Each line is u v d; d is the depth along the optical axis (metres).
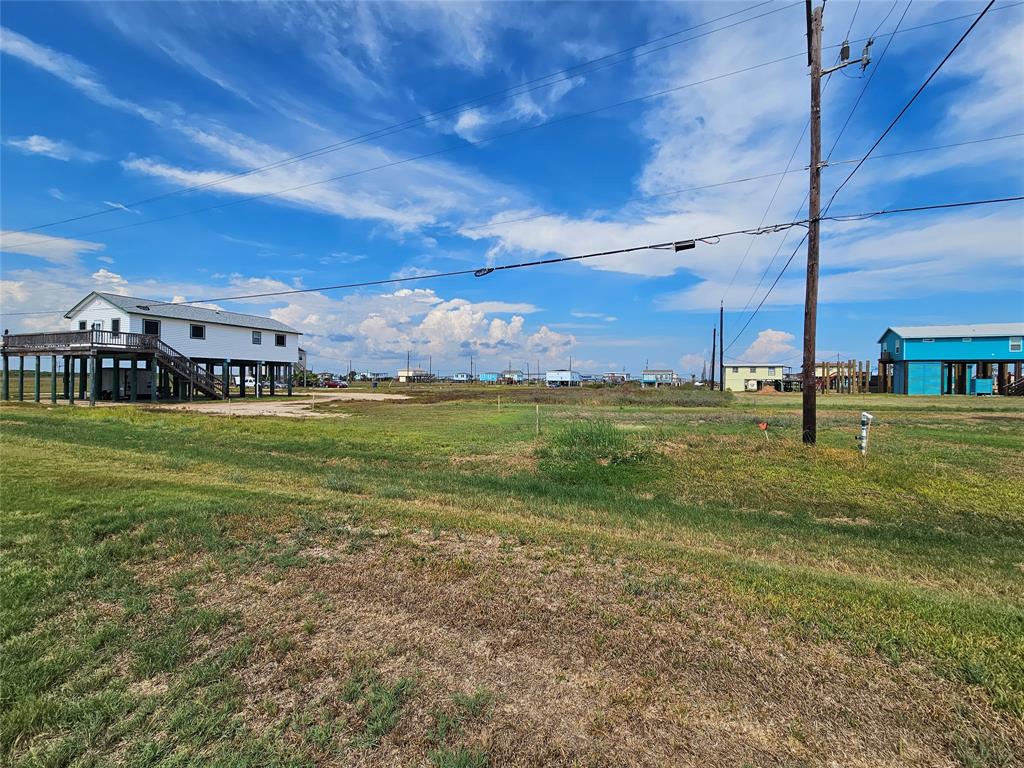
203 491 7.65
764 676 2.92
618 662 3.07
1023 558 5.44
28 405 28.97
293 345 45.25
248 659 3.15
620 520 6.70
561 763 2.29
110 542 5.27
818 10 11.16
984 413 24.05
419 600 3.96
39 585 4.23
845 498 7.89
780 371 71.00
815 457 10.10
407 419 21.64
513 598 3.98
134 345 31.84
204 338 37.53
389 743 2.43
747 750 2.35
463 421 20.61
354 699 2.75
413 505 7.21
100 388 36.97
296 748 2.40
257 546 5.20
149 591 4.15
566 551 5.09
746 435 14.08
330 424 18.75
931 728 2.48
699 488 8.66
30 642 3.35
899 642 3.26
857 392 52.62
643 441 12.35
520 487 8.73
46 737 2.50
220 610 3.79
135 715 2.64
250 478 8.92
